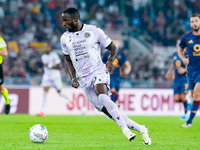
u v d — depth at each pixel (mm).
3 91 36906
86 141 23781
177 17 98500
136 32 93188
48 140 24000
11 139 24438
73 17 21188
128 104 60719
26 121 41375
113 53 21562
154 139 25359
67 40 21672
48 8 92375
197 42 34344
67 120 44344
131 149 19688
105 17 95188
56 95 59250
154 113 61344
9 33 85500
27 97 58656
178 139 25500
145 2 99250
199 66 34594
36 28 88312
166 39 94000
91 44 21250
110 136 27094
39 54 81375
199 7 101938
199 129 33844
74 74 22594
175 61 47500
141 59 82938
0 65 35312
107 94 21078
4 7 90000
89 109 59750
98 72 21109
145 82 64312
